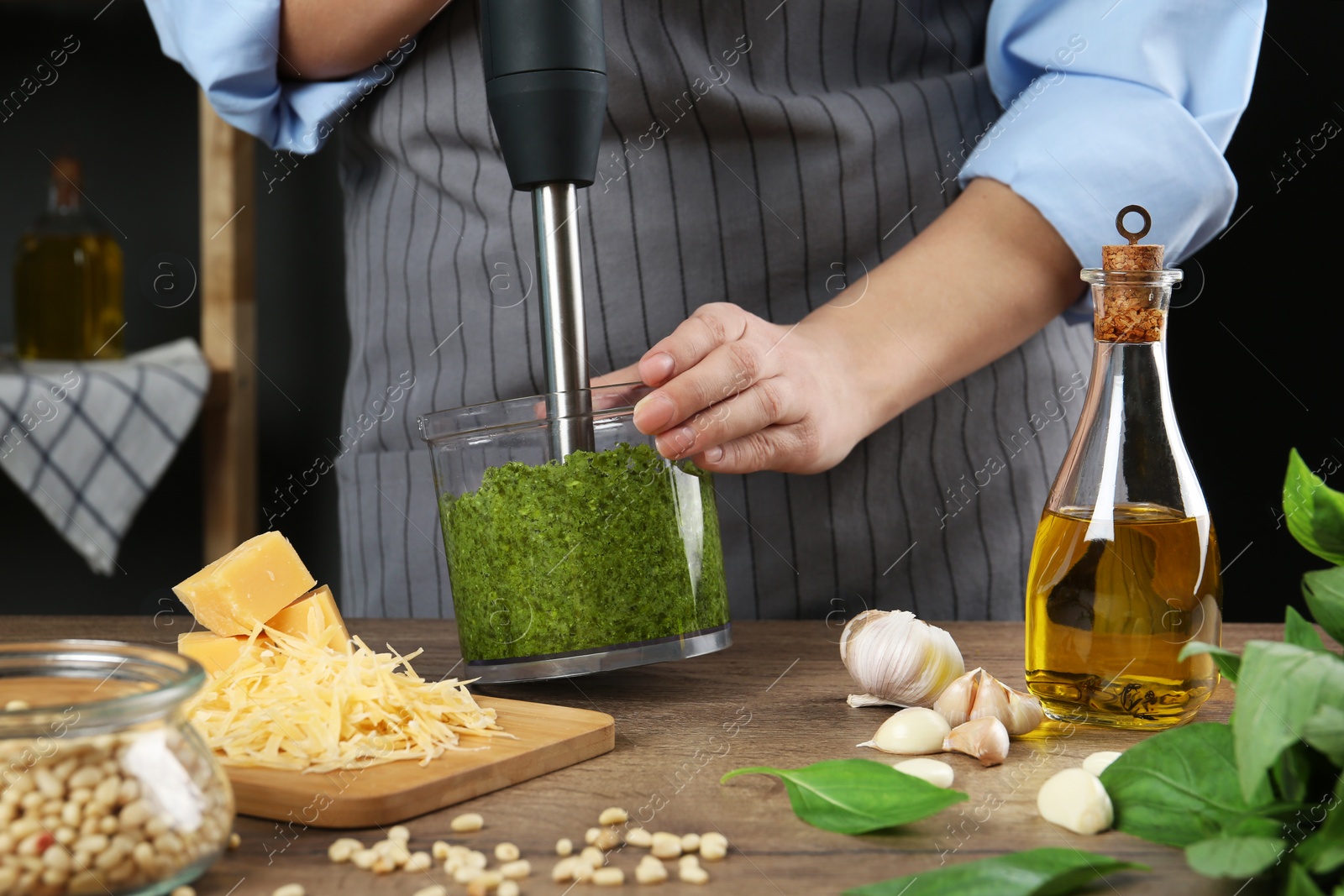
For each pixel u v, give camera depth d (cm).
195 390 164
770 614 100
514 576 67
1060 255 88
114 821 41
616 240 97
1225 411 155
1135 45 86
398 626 94
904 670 65
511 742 58
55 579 187
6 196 187
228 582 68
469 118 97
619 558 67
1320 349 152
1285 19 148
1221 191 85
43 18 184
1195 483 61
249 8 94
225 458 175
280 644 67
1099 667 60
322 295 186
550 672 67
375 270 108
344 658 63
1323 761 43
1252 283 152
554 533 67
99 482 154
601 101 67
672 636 68
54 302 162
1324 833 40
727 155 96
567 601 67
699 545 70
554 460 67
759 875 45
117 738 42
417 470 105
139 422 158
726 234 97
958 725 62
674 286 97
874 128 97
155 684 47
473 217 99
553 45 65
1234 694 69
